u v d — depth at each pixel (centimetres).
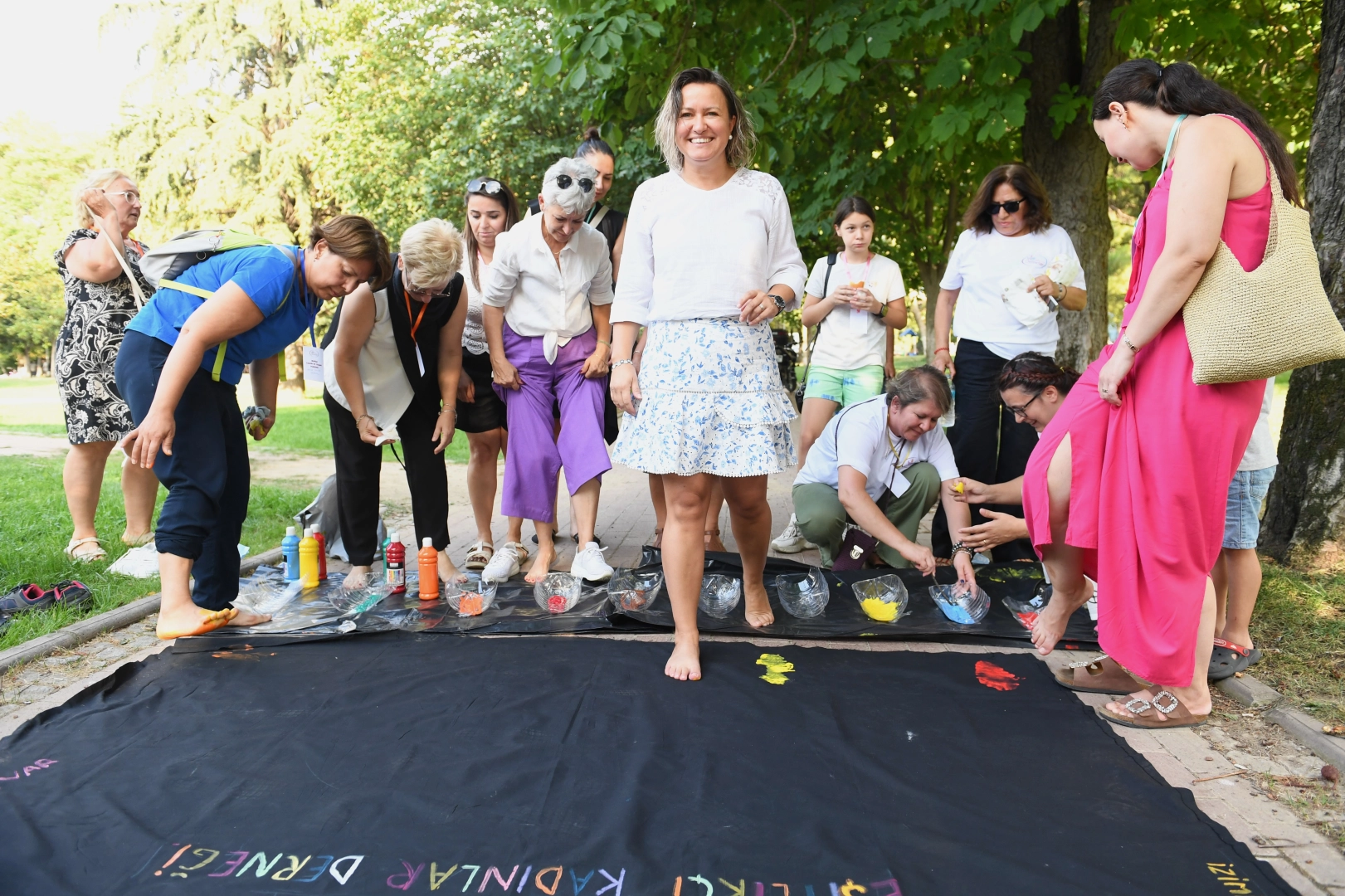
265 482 798
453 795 225
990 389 463
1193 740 264
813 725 266
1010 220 448
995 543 365
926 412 396
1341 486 396
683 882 188
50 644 341
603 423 426
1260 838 212
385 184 1761
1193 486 250
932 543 476
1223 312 234
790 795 225
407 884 187
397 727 265
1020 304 439
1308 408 409
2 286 3753
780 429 312
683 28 646
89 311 457
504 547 446
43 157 3647
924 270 1350
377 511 409
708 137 295
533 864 195
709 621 361
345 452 394
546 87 650
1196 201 235
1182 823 211
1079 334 655
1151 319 245
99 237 455
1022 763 242
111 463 866
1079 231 641
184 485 338
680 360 302
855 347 507
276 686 298
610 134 686
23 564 437
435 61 1720
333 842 203
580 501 420
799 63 648
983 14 566
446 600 394
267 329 340
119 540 500
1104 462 262
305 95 2231
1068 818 214
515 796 224
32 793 226
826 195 743
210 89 2358
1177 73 249
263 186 2223
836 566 446
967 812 216
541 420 427
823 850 199
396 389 395
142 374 330
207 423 339
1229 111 245
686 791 227
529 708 279
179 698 289
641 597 371
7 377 5306
